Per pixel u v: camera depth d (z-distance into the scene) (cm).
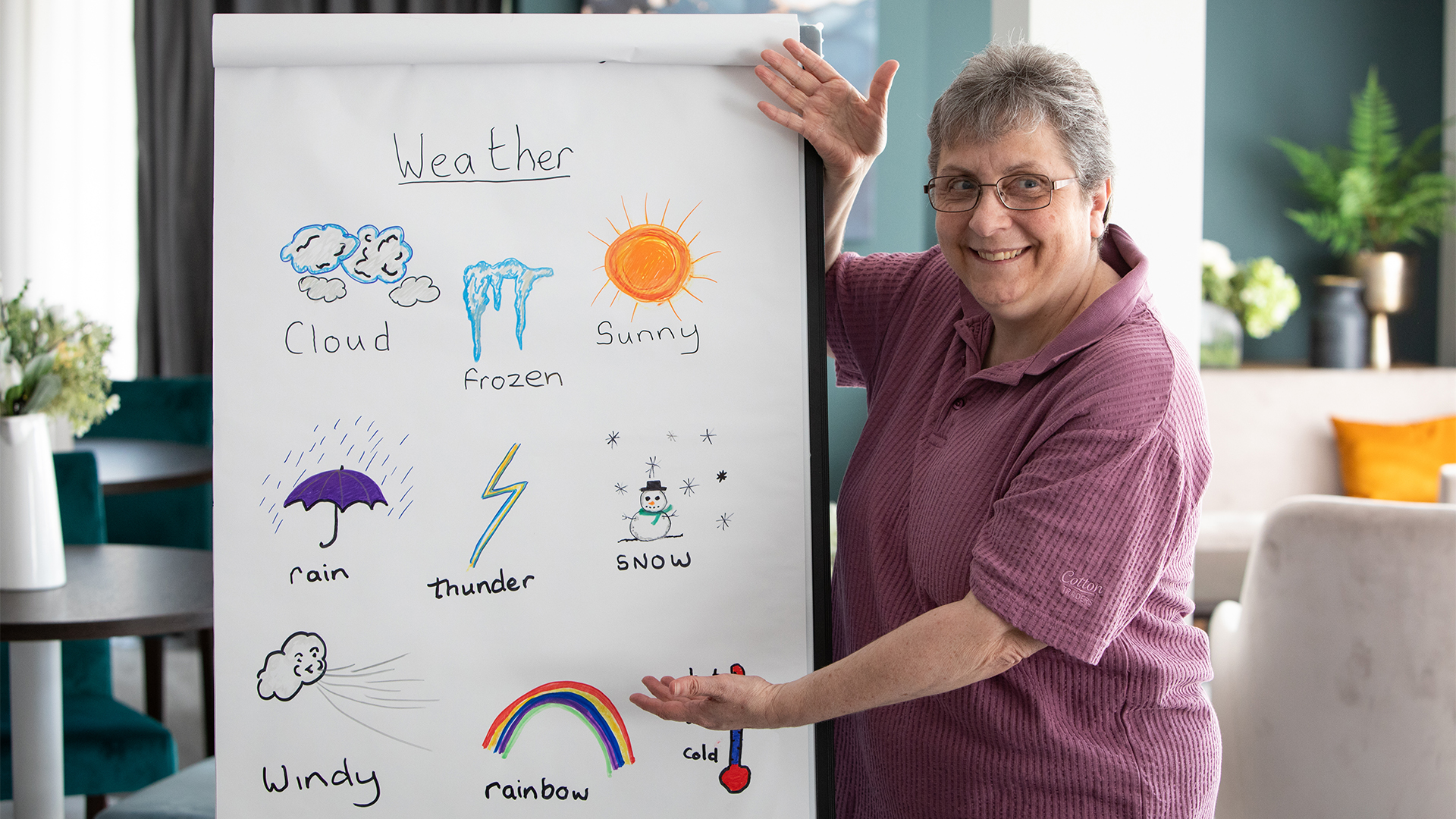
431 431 127
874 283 151
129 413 329
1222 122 415
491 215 128
